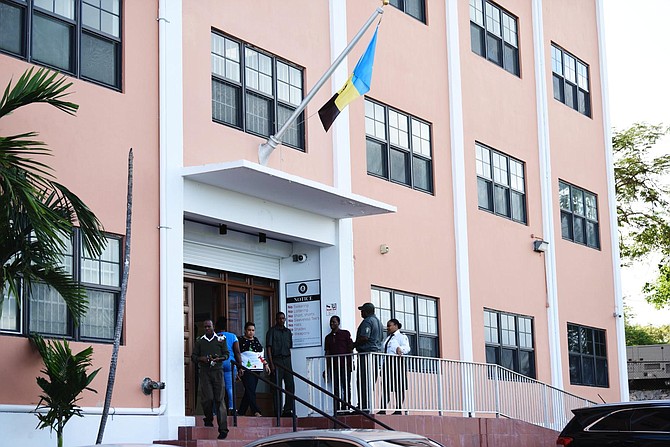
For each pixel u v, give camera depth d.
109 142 15.00
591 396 27.42
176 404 15.38
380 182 20.72
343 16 20.23
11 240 11.62
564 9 29.05
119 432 14.42
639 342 64.44
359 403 17.03
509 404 21.28
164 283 15.50
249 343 17.45
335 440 11.09
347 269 19.33
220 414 15.05
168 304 15.51
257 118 18.06
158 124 15.86
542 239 26.19
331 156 19.53
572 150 28.33
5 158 11.13
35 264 12.20
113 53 15.43
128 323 14.91
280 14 18.77
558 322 26.27
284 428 16.02
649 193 38.91
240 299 18.58
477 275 23.31
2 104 11.67
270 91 18.44
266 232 18.12
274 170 16.14
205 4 17.11
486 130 24.50
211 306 18.00
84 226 12.02
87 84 14.80
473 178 23.70
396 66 21.72
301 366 19.05
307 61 19.27
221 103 17.36
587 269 28.22
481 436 19.08
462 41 24.08
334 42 19.89
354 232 19.81
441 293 22.09
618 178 39.41
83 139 14.59
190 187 16.31
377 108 21.12
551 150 27.25
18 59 13.95
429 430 17.69
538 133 26.80
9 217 11.23
